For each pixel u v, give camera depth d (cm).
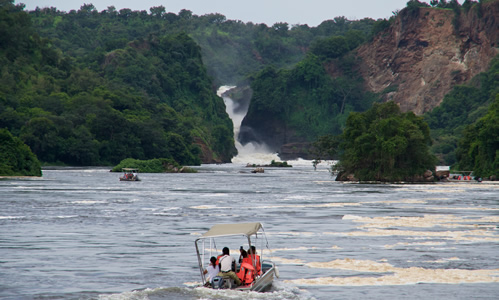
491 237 9669
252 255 6162
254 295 5772
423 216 12988
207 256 7956
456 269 7038
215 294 5778
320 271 6950
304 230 10600
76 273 6881
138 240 9425
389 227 11031
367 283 6350
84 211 13988
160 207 15175
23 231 10456
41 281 6462
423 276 6669
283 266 7244
